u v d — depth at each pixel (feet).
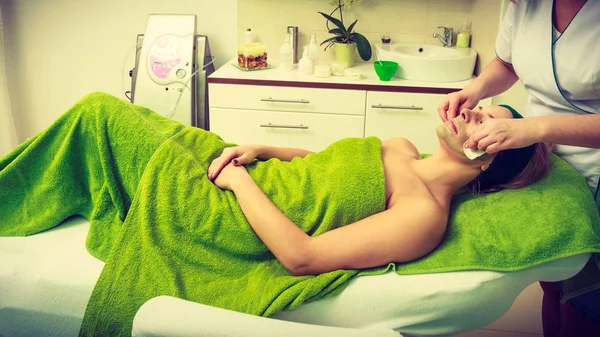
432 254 4.33
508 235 4.30
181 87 9.38
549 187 4.52
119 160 4.83
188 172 4.65
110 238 4.58
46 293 4.27
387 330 3.90
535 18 4.52
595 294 4.57
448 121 4.62
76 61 10.57
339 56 9.64
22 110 11.01
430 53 9.71
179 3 10.00
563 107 4.56
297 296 4.01
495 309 4.17
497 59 5.33
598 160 4.56
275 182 4.74
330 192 4.52
